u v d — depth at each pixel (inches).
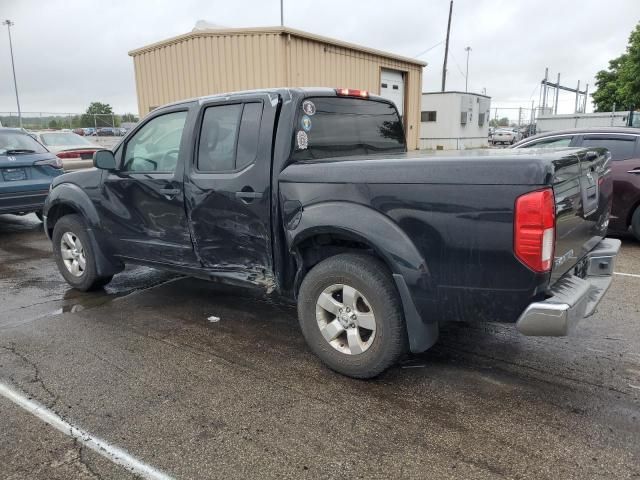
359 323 131.5
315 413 120.0
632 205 279.7
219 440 110.2
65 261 216.1
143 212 179.5
